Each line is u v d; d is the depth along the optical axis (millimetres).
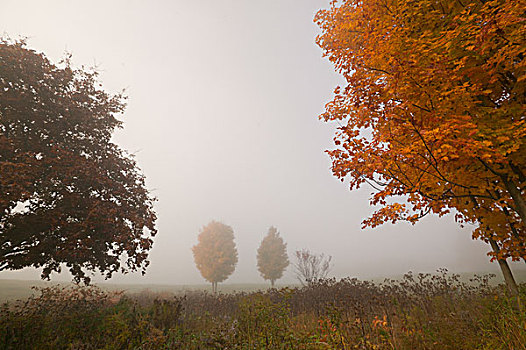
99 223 6293
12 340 4227
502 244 4609
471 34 3461
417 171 4023
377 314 6137
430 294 7918
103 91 8938
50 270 6688
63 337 4770
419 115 3582
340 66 4855
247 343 4633
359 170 3902
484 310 4641
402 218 4078
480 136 3240
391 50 3754
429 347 4035
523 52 3086
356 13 4574
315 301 9586
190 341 5312
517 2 2727
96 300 8172
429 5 3855
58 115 7184
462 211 4793
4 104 6152
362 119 4609
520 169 3865
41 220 5996
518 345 3242
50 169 6219
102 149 8172
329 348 3963
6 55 6469
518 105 3443
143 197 8453
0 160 5668
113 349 4281
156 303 7723
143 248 7133
